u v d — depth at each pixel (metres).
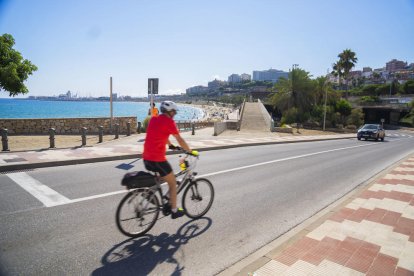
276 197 6.67
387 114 82.88
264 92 98.56
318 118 49.00
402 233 4.50
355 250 3.93
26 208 5.16
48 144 13.41
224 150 14.09
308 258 3.71
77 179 7.17
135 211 4.26
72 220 4.73
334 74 69.38
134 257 3.74
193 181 4.97
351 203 6.00
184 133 24.33
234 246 4.19
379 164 12.20
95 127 19.39
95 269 3.43
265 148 15.95
